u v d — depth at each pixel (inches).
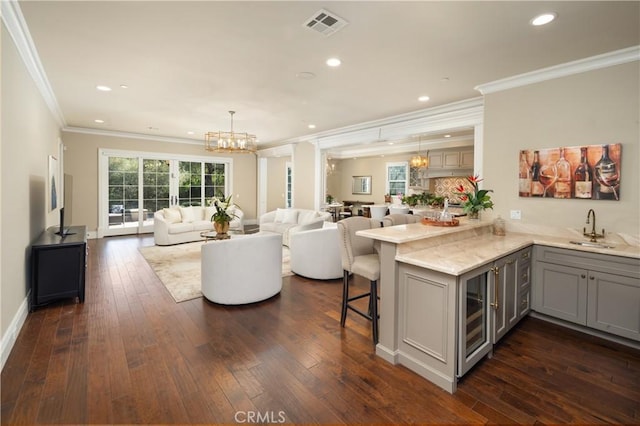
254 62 126.0
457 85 150.8
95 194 291.4
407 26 98.0
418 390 82.7
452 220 119.5
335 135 269.7
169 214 282.7
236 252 135.3
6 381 83.7
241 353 99.4
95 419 70.9
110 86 156.6
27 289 126.3
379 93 163.8
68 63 128.6
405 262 91.3
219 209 215.3
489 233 139.3
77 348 101.0
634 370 92.0
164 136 317.4
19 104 112.3
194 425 69.9
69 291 135.6
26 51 113.5
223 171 374.9
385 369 92.0
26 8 89.5
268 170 403.5
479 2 85.1
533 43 108.4
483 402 78.3
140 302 140.4
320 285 167.6
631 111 113.6
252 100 179.2
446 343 83.0
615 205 118.0
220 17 93.6
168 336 109.7
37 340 105.7
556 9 88.4
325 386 83.9
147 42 109.7
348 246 114.9
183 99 178.5
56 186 202.7
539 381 86.8
